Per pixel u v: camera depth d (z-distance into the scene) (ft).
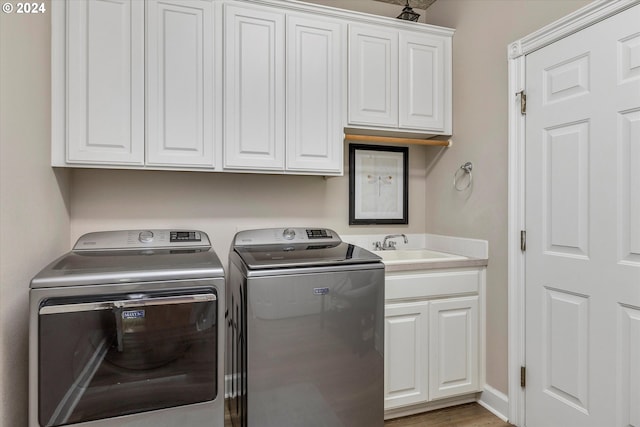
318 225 8.25
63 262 4.84
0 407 3.81
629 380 4.81
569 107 5.57
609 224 5.03
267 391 5.15
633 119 4.75
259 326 5.09
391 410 6.77
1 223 3.83
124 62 5.88
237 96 6.49
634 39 4.72
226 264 7.52
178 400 4.54
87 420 4.19
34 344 4.00
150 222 7.08
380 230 8.81
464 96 7.86
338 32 7.17
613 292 4.99
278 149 6.75
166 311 4.43
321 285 5.37
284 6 6.79
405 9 8.01
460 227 7.98
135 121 5.95
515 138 6.54
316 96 7.01
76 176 6.66
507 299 6.72
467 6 7.77
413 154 9.12
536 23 6.17
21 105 4.36
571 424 5.54
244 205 7.67
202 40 6.29
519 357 6.47
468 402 7.37
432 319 6.88
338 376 5.51
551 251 5.90
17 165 4.23
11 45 4.11
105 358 4.23
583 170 5.38
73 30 5.66
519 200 6.47
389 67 7.66
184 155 6.22
